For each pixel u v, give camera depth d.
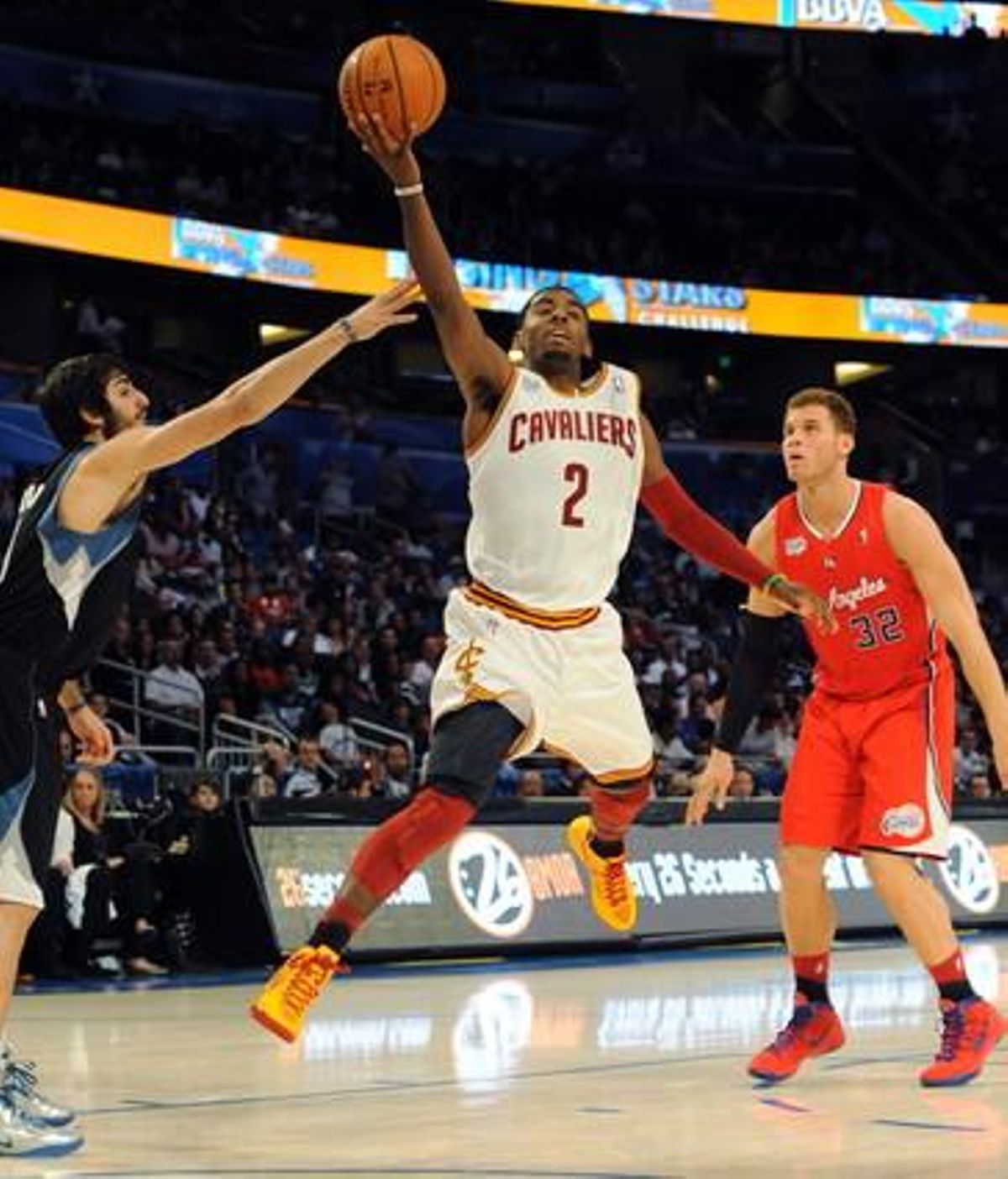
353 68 4.88
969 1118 5.33
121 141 27.19
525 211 28.92
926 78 33.72
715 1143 4.90
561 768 17.06
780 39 33.00
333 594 21.31
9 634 4.79
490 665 5.21
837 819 6.25
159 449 4.67
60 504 4.78
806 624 6.26
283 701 17.89
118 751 14.82
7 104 25.42
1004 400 32.88
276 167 27.64
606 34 32.22
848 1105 5.62
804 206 31.73
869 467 30.02
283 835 12.20
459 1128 5.20
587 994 9.82
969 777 19.34
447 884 12.55
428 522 25.83
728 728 6.55
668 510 5.72
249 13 29.69
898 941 14.09
